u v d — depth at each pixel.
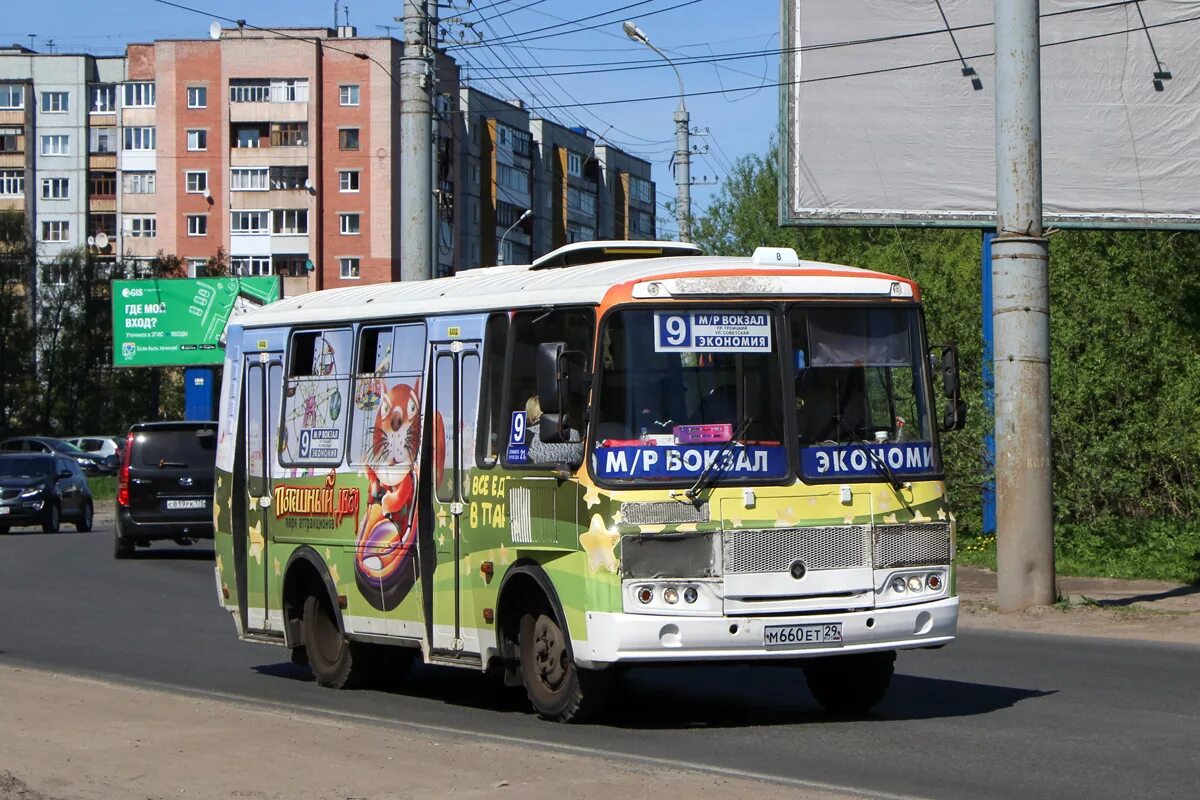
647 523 9.34
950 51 22.58
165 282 57.56
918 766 8.52
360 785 7.86
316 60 87.88
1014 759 8.72
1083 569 21.47
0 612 18.31
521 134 90.50
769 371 9.76
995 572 21.83
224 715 10.23
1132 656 13.65
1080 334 23.59
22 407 91.56
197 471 26.42
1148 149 22.56
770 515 9.55
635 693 11.72
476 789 7.66
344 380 12.16
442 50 27.97
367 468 11.77
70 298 92.62
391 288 12.27
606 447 9.45
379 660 12.22
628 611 9.27
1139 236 24.84
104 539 33.38
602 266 10.35
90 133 100.38
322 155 88.12
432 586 11.04
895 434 10.04
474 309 10.79
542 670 10.14
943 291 25.75
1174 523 23.45
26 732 9.70
